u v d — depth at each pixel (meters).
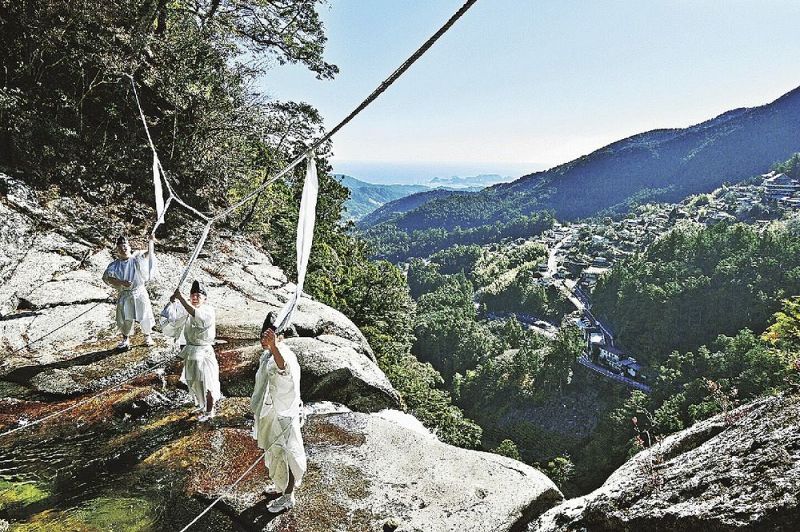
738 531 2.83
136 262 9.32
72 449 6.56
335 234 38.94
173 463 6.20
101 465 6.20
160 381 8.41
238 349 10.02
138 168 17.08
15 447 6.57
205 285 13.79
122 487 5.78
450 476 5.95
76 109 16.02
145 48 17.53
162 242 15.48
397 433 6.95
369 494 5.54
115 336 10.04
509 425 80.19
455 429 34.22
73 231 13.48
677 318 84.56
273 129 20.39
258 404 5.19
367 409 8.83
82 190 15.01
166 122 18.33
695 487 3.44
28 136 14.43
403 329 36.88
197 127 18.72
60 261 12.20
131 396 7.83
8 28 15.65
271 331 4.88
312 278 26.97
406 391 30.44
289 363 5.03
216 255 16.22
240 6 20.30
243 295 13.88
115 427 7.14
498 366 91.38
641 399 62.53
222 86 19.62
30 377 8.30
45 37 15.66
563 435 75.25
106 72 16.19
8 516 5.29
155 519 5.26
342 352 9.80
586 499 4.51
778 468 3.08
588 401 79.94
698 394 51.72
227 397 8.18
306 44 21.06
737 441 3.68
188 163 18.67
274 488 5.60
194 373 7.19
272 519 5.13
